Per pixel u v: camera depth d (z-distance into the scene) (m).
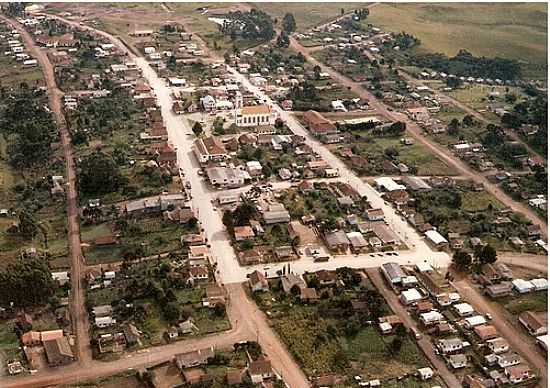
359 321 161.62
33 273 162.75
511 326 164.38
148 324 159.75
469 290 178.00
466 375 147.25
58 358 146.62
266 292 173.12
